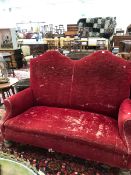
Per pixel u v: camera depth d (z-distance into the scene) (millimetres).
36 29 8359
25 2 9094
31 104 2131
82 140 1504
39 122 1722
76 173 1596
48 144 1669
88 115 1832
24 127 1701
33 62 2143
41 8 9109
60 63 2055
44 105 2164
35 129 1656
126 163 1432
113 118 1848
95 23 7594
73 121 1704
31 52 6125
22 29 8711
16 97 1906
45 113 1886
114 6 8297
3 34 5617
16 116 1865
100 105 1905
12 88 2623
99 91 1896
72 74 2004
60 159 1769
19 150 1903
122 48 4348
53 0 8844
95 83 1908
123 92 1813
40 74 2119
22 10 9297
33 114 1881
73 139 1535
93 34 7590
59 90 2064
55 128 1619
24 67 5840
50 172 1609
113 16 8305
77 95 1989
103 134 1512
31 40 6738
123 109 1619
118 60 1834
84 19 7707
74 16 8922
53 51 2098
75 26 7719
